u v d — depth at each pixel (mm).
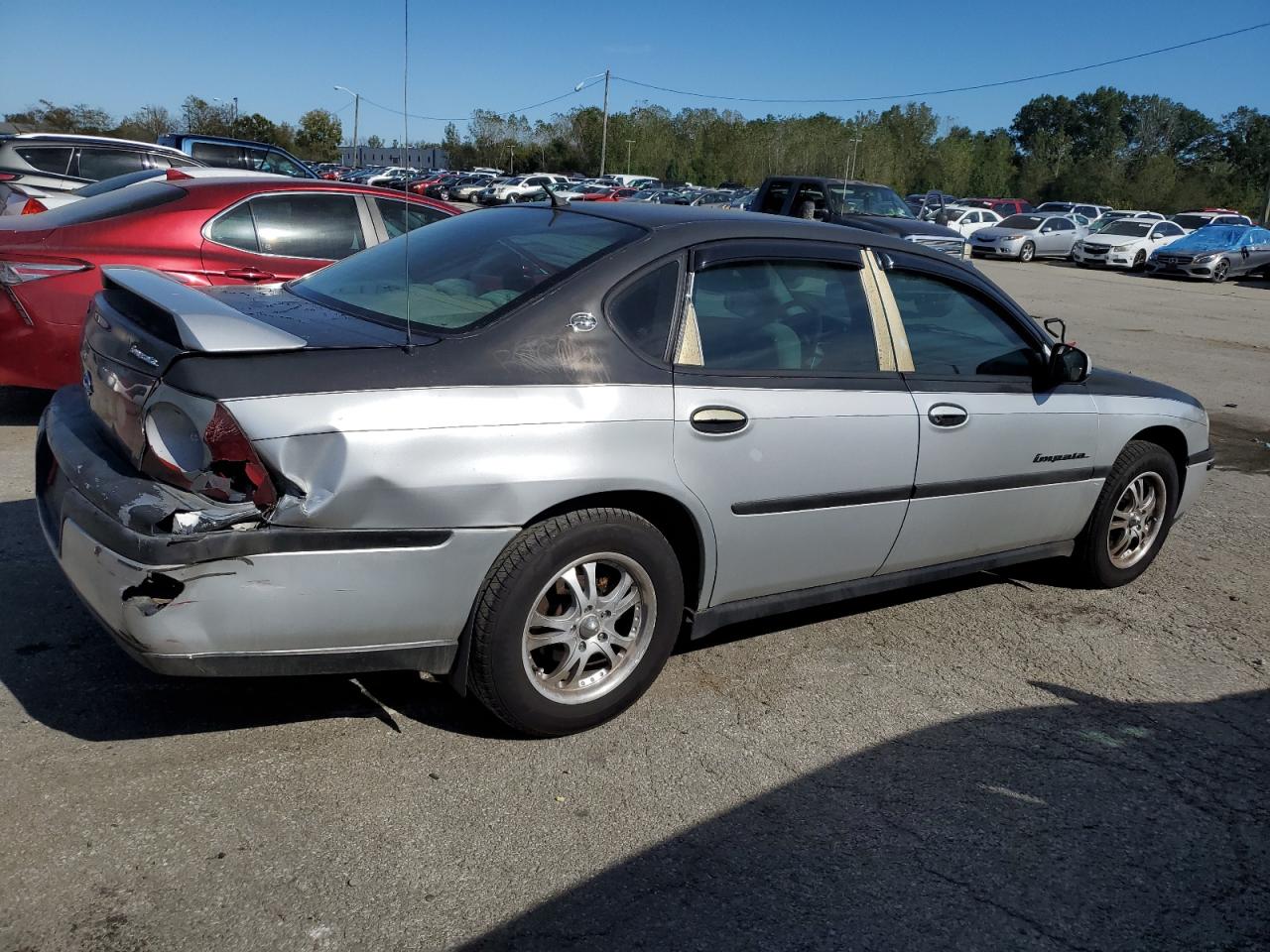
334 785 3027
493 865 2740
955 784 3291
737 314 3572
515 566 3053
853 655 4168
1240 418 9570
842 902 2697
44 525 3291
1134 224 30625
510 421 2988
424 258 3762
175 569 2672
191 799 2904
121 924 2422
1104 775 3414
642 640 3422
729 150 74625
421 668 3094
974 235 33156
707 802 3094
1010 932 2643
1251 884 2910
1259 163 99875
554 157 81750
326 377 2838
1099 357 12812
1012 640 4445
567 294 3240
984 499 4234
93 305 3490
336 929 2465
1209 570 5523
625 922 2564
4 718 3223
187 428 2797
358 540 2820
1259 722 3871
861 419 3730
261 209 6441
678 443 3283
